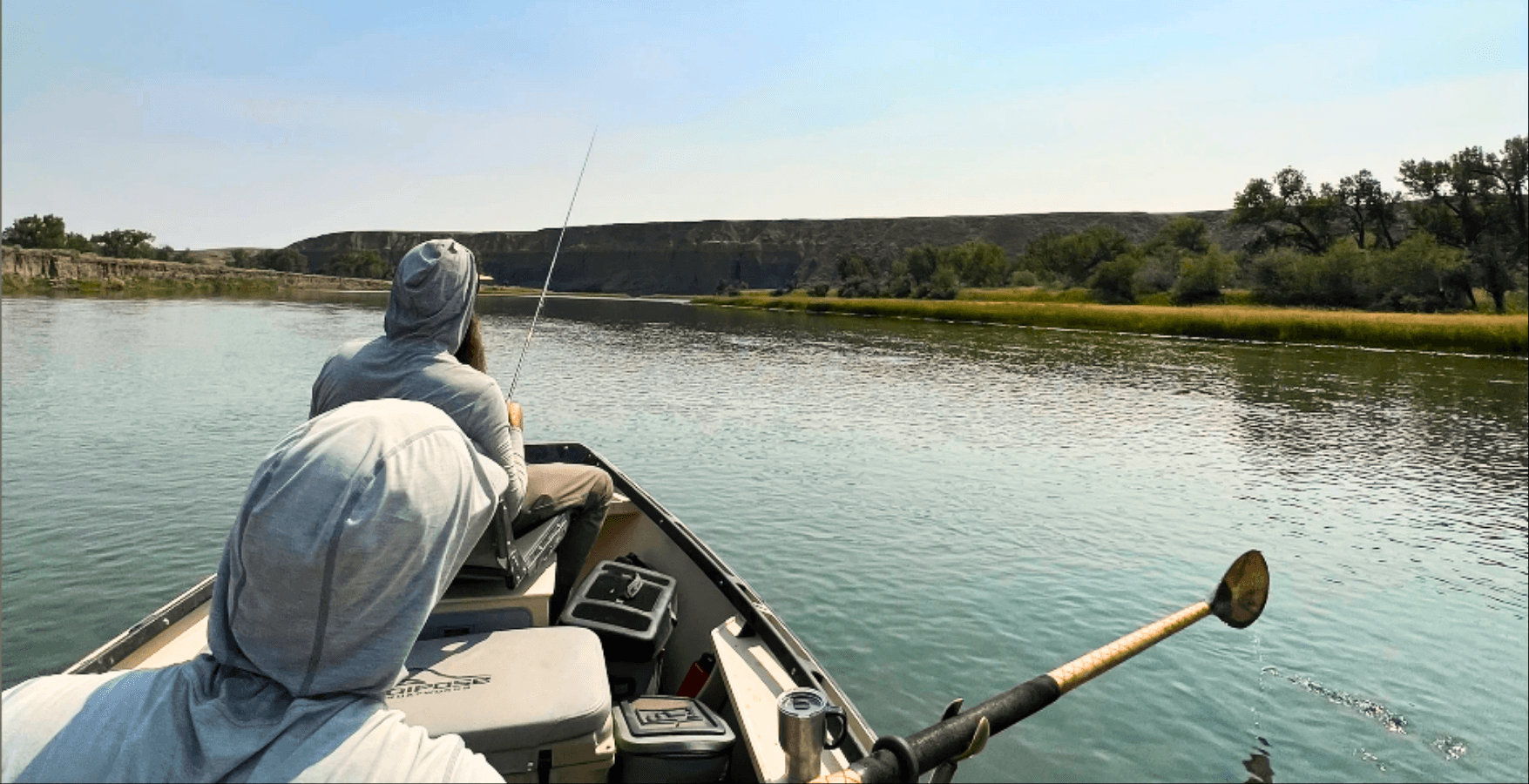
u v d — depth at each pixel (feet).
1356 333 164.25
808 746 7.14
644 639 11.00
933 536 34.42
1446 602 29.68
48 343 102.37
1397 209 304.71
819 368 100.53
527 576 10.35
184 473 41.06
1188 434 61.93
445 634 9.98
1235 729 20.90
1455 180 248.93
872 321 230.68
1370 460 54.75
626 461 46.98
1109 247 403.75
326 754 3.39
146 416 55.67
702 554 14.32
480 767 3.77
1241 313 209.77
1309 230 306.96
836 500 39.45
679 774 8.57
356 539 3.37
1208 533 36.55
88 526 33.09
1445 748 20.29
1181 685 23.04
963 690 22.20
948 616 26.50
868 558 31.45
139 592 27.14
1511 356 142.61
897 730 20.36
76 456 44.19
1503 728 21.17
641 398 71.20
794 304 322.55
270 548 3.34
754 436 54.90
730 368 99.30
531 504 11.32
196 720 3.39
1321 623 27.66
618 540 17.43
